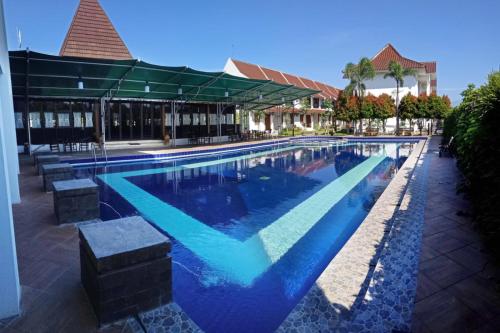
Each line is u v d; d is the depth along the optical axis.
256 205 8.11
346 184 10.70
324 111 42.47
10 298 2.85
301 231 6.27
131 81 15.30
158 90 17.83
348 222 6.83
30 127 16.95
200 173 12.79
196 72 14.41
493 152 3.96
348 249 4.38
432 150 16.38
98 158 14.10
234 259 5.00
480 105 4.19
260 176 12.20
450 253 4.11
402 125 37.94
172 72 14.12
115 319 2.81
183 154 17.09
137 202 8.40
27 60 11.20
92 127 18.91
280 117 36.69
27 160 13.34
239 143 22.14
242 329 3.30
